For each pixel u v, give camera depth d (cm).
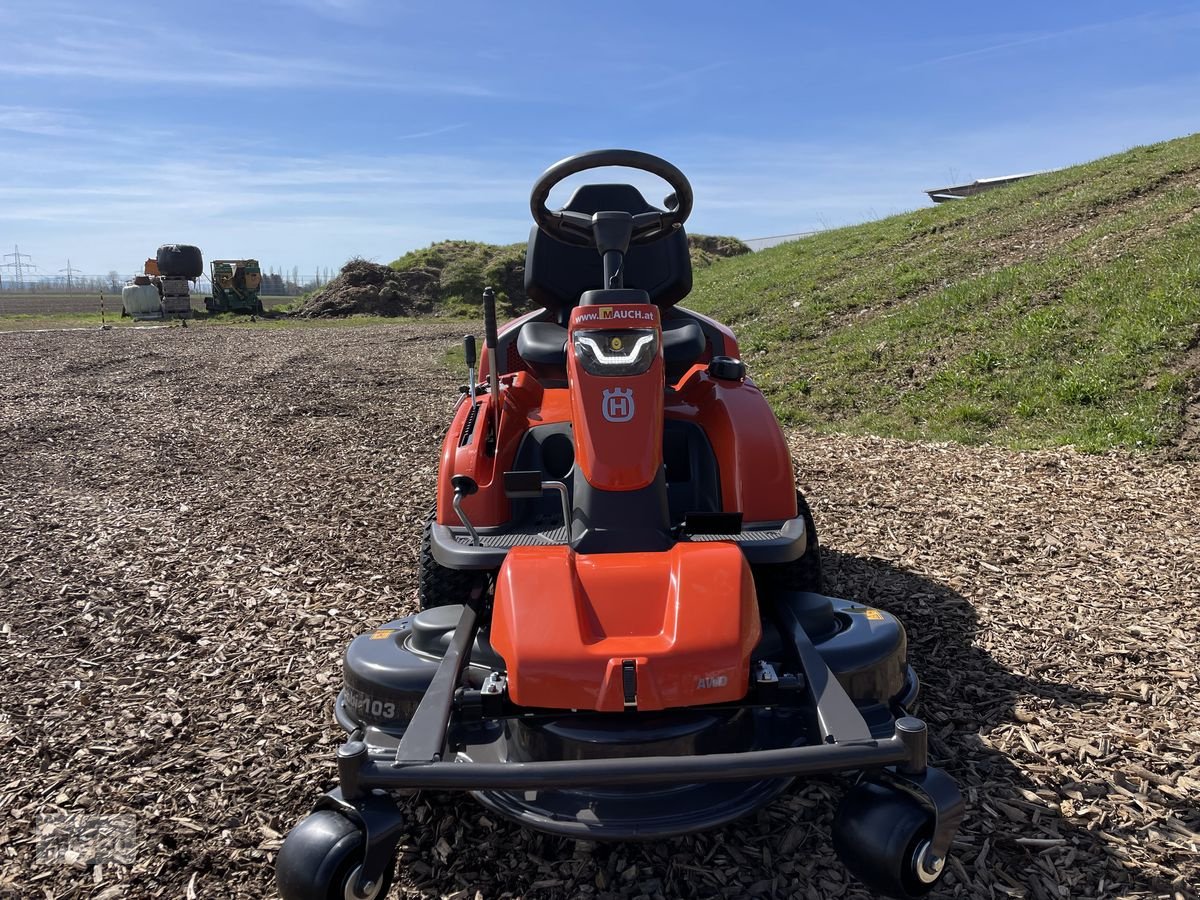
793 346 1302
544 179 408
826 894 266
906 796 226
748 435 370
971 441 830
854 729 239
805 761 229
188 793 325
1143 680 378
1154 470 682
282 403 1195
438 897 272
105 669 427
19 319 3491
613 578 282
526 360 409
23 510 694
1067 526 576
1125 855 274
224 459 871
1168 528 562
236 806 317
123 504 711
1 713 386
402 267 4088
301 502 708
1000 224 1673
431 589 391
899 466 750
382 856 225
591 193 474
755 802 258
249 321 3269
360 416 1098
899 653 306
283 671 419
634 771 226
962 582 495
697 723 269
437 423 1039
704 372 429
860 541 570
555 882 277
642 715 270
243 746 356
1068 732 340
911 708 362
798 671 288
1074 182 1889
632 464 320
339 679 409
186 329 2700
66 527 648
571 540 316
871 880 224
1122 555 522
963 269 1445
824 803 305
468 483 351
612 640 263
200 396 1261
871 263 1722
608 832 249
